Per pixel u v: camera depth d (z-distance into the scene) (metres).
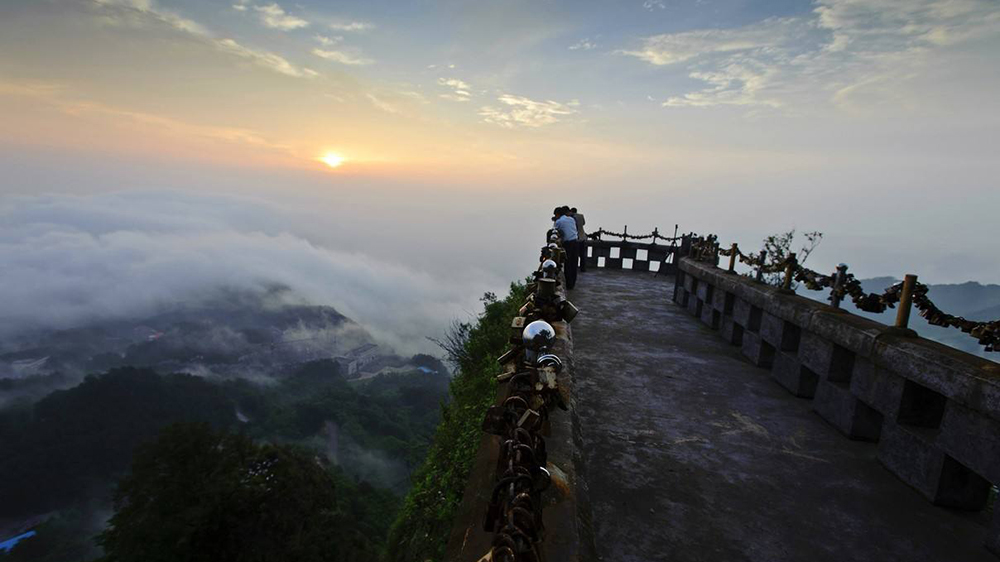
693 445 4.07
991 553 2.84
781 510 3.21
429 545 5.32
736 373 5.95
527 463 1.00
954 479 3.22
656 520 3.04
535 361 1.72
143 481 26.66
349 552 30.22
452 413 7.52
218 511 26.09
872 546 2.88
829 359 4.63
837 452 4.03
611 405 4.86
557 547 1.57
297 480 30.41
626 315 8.87
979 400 2.88
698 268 8.53
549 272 2.61
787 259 5.80
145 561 24.59
